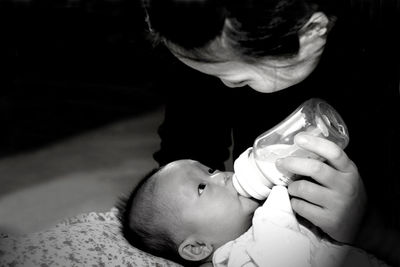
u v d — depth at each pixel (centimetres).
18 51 545
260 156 147
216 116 186
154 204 165
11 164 342
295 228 145
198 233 161
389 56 132
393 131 142
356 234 143
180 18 100
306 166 132
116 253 155
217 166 192
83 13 559
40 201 290
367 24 125
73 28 559
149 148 361
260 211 147
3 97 476
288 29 101
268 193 151
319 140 131
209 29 100
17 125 414
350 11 122
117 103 459
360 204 136
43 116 432
